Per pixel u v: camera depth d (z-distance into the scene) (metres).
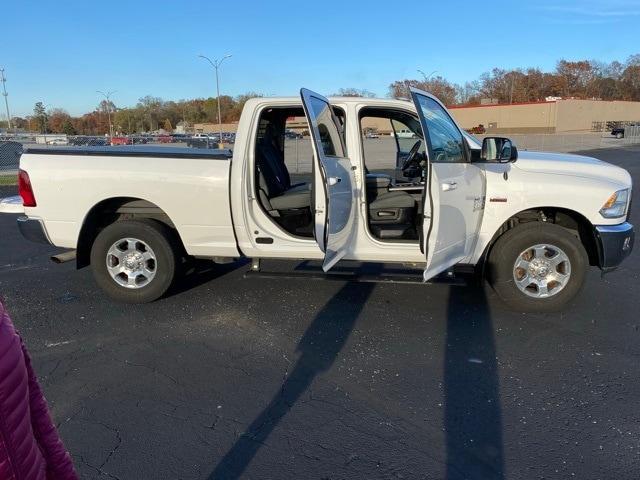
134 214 5.13
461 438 2.89
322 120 4.38
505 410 3.17
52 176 4.81
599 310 4.81
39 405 1.45
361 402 3.28
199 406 3.24
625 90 108.81
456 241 4.29
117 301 5.09
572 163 4.66
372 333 4.32
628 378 3.55
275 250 4.82
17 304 5.04
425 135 3.86
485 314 4.72
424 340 4.19
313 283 5.62
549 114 72.38
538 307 4.64
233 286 5.53
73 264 6.58
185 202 4.76
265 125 5.43
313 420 3.08
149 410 3.19
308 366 3.76
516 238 4.54
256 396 3.36
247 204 4.73
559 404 3.23
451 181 4.04
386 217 5.03
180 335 4.30
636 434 2.92
